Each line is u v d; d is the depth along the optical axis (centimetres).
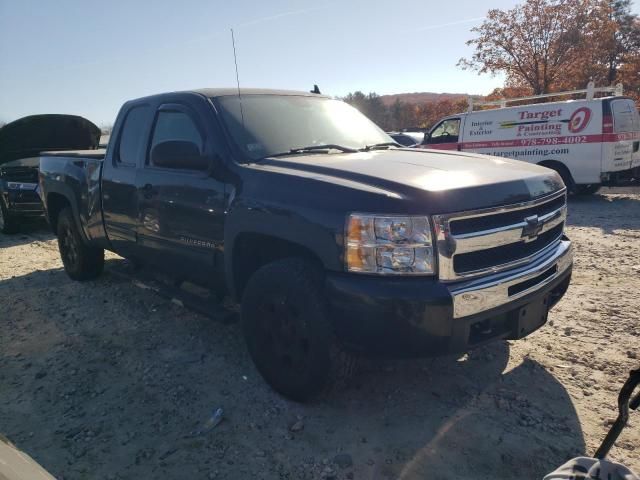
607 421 309
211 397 351
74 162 560
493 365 381
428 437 300
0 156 916
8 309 542
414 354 284
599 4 2836
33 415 341
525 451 284
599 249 695
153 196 427
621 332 424
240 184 349
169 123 427
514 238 310
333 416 324
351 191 295
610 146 1088
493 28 2909
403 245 277
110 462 291
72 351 433
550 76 2855
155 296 552
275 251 351
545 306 337
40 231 1011
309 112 441
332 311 294
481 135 1284
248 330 349
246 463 285
